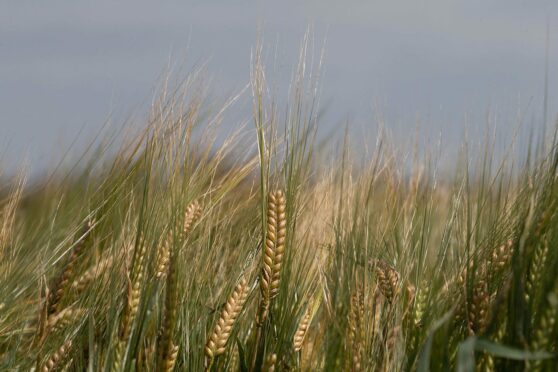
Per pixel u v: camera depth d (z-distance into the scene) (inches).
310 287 176.2
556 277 137.1
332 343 162.4
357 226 181.8
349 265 171.3
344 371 157.8
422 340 156.6
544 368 134.5
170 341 150.7
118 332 162.2
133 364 156.8
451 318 152.9
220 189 208.4
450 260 179.8
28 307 201.8
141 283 163.6
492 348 130.2
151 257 165.5
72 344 175.0
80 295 188.4
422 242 180.2
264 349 160.9
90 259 202.4
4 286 197.2
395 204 207.6
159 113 178.9
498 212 167.2
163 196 172.6
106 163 226.2
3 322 193.5
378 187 212.8
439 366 146.0
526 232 143.7
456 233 186.5
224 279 186.7
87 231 187.0
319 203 202.1
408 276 172.6
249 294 168.7
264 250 159.5
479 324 147.3
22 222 244.7
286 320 163.5
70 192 235.3
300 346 163.9
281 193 160.4
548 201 146.6
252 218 208.4
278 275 159.3
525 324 138.8
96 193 209.3
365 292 163.2
